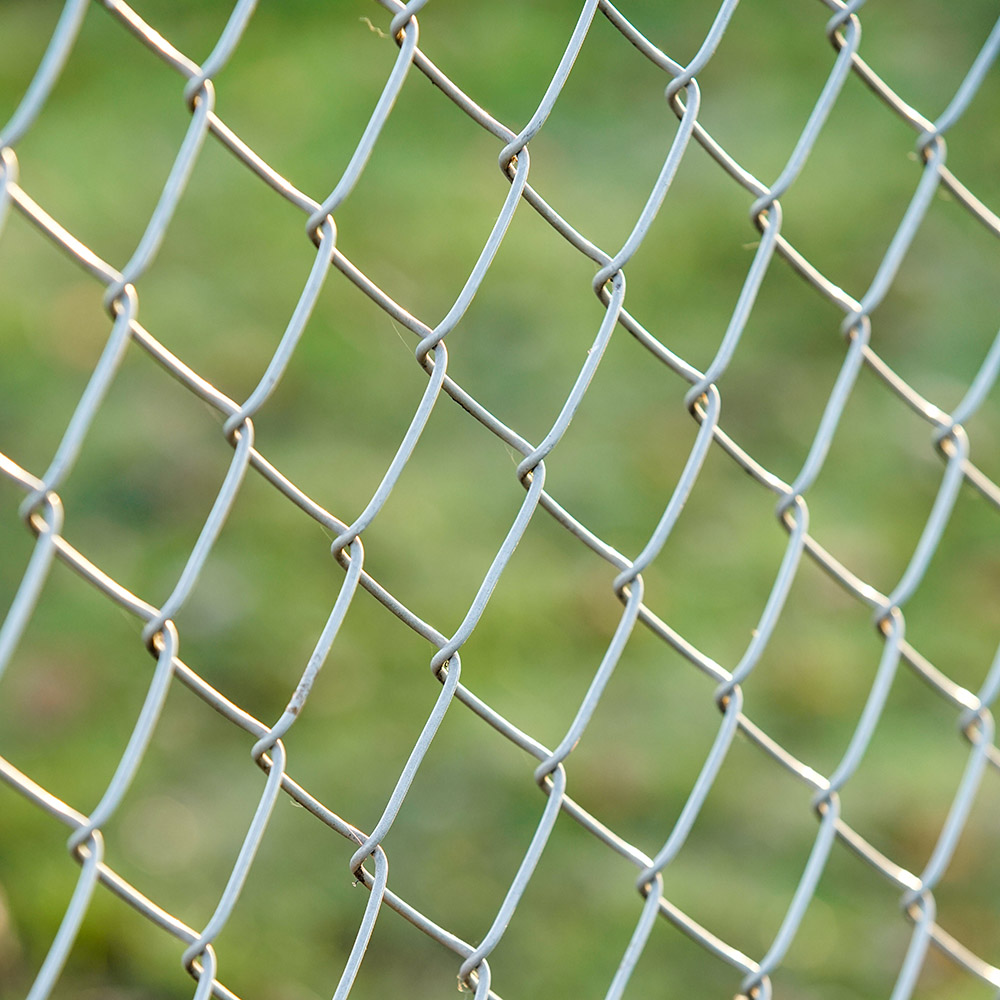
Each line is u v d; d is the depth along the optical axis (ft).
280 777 4.48
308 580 15.16
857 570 15.56
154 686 4.14
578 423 17.65
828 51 25.22
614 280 5.08
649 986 11.19
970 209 6.37
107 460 16.83
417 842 12.25
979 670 14.48
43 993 3.92
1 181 3.62
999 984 7.01
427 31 26.04
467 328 19.34
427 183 22.27
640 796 12.86
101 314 19.49
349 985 4.77
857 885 12.15
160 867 11.80
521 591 15.21
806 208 21.49
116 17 3.86
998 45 6.14
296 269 20.39
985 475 17.02
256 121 24.18
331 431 17.48
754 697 14.08
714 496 16.61
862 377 18.35
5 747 13.00
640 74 24.79
